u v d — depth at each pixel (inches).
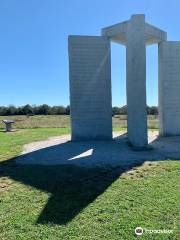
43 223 205.9
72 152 449.1
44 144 532.7
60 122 1194.6
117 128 866.1
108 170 332.2
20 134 700.7
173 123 631.8
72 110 580.7
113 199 244.8
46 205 236.2
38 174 321.4
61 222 207.0
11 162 385.4
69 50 577.3
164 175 307.9
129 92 512.1
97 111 586.2
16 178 309.3
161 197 246.2
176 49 625.3
